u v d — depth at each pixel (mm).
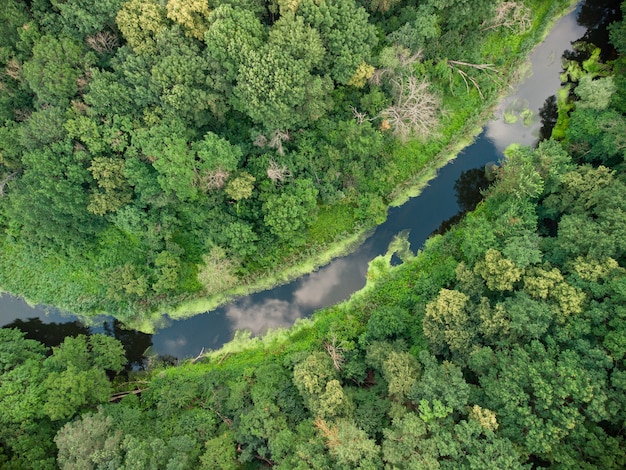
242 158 39719
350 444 27969
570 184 34250
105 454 29359
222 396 37750
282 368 38000
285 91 33219
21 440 31875
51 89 33688
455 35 40188
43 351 39469
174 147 34188
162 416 36812
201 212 39344
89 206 36250
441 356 34844
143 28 33219
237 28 32312
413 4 39375
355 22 34031
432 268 40219
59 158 35281
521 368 28391
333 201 40656
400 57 37250
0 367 35000
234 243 39125
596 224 31453
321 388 32500
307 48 33125
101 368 37812
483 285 34000
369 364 35031
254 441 32969
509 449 26438
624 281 28281
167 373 41469
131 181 35656
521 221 34688
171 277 40188
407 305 39469
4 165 38094
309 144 39969
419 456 26969
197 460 33219
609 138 35594
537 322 29531
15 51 36188
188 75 33281
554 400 27062
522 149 37375
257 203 39812
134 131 34969
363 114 39031
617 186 32281
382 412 31594
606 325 28938
